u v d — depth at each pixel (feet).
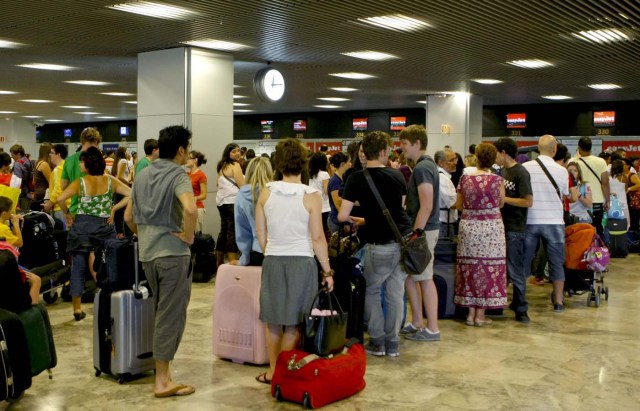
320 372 13.64
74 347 18.04
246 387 14.96
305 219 13.92
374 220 16.37
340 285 16.67
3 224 17.62
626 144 62.34
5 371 12.57
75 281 20.94
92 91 57.41
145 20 27.43
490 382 15.61
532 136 66.85
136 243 14.90
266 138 83.71
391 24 28.35
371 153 16.35
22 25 28.68
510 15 26.71
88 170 20.27
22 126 95.66
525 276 22.00
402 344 18.75
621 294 26.71
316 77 46.70
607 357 17.78
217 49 34.83
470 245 20.40
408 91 55.57
